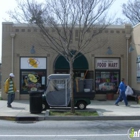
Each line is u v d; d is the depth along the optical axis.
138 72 20.78
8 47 22.06
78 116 13.66
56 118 13.55
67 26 16.66
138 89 20.77
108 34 22.44
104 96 22.48
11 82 17.22
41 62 22.19
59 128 11.09
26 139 8.88
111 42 22.45
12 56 22.00
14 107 17.30
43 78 22.20
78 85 16.28
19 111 15.45
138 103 19.55
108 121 13.14
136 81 21.20
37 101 14.55
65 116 13.62
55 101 15.82
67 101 15.86
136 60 21.22
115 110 15.94
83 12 15.56
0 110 15.84
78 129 10.84
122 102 20.48
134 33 21.73
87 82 16.41
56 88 15.85
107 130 10.61
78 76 22.28
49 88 15.89
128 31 22.56
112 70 22.56
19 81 22.05
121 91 18.14
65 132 10.17
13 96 17.30
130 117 13.71
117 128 11.08
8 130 10.59
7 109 16.31
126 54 22.61
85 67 22.11
